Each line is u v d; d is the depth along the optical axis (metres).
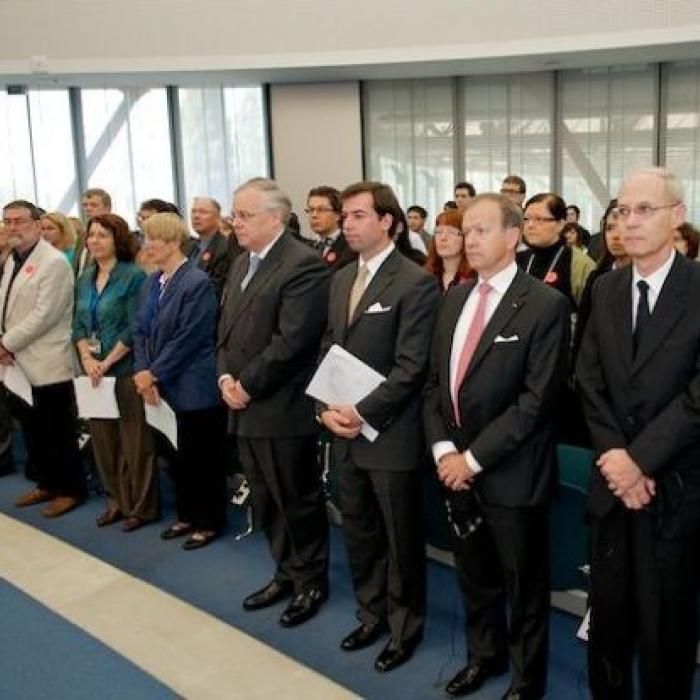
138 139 8.24
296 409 2.47
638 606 1.76
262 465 2.52
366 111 8.04
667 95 7.08
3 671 2.15
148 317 3.08
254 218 2.45
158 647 2.37
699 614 1.94
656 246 1.66
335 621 2.54
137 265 3.35
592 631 1.84
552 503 2.38
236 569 2.95
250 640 2.41
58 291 3.45
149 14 6.81
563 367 1.92
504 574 2.02
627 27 6.11
